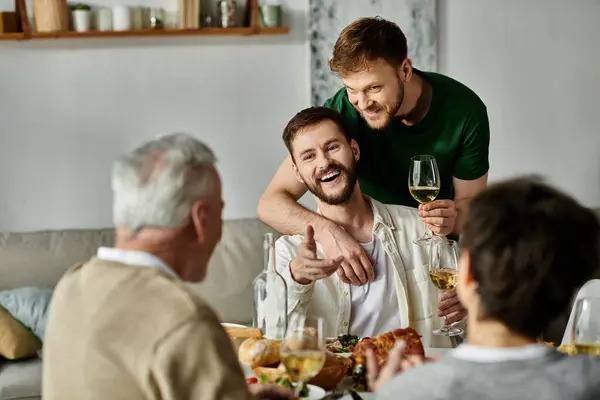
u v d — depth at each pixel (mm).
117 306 1705
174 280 1750
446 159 3547
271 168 5074
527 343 1466
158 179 1786
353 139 3229
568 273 1444
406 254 3178
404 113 3422
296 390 2154
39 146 4844
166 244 1810
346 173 3092
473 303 1498
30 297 4082
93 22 4777
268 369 2326
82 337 1714
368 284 3113
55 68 4824
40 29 4695
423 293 3152
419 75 3457
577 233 1452
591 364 1422
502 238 1445
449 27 5180
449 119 3488
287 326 2799
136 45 4883
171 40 4906
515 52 5273
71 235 4398
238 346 2473
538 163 5387
